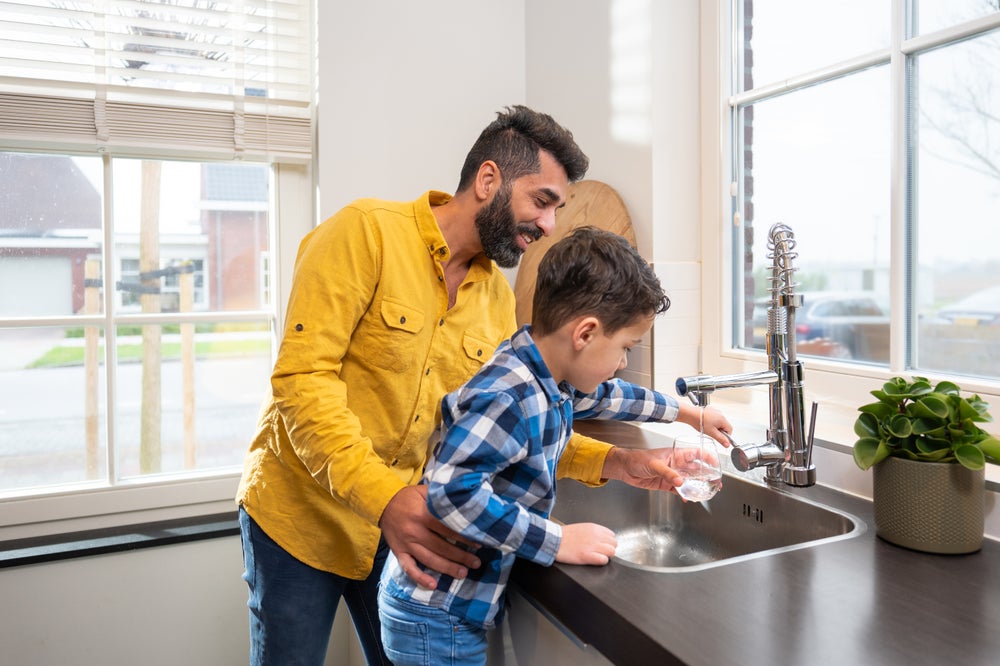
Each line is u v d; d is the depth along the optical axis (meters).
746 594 0.82
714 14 1.79
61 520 1.86
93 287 1.90
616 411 1.19
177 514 1.97
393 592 0.99
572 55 2.06
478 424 0.85
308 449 1.04
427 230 1.19
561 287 0.91
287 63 2.02
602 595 0.81
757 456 1.19
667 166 1.81
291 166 2.07
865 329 1.51
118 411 1.94
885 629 0.73
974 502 0.93
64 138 1.77
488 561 0.96
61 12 1.78
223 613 1.93
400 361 1.19
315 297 1.11
